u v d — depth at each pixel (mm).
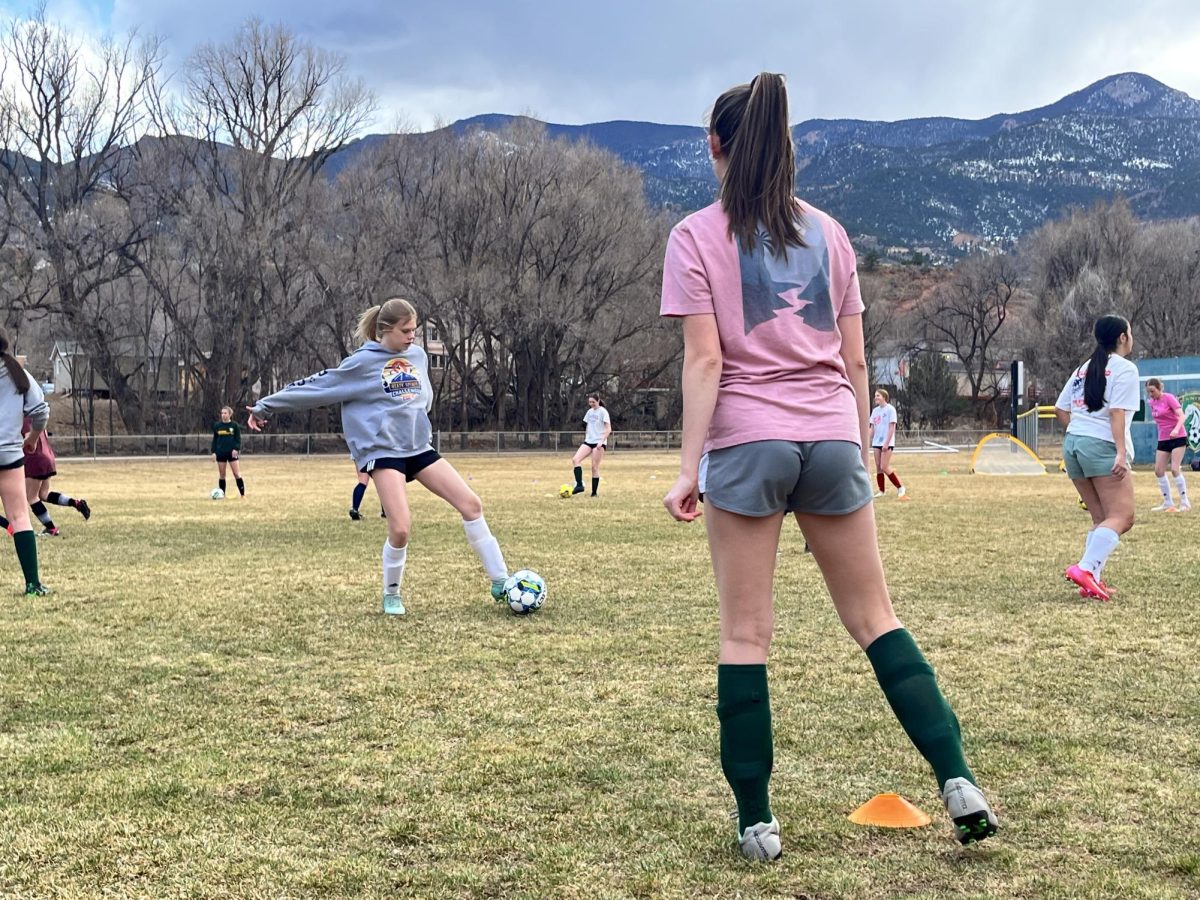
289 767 3750
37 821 3211
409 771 3701
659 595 7648
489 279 53594
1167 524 12711
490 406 60562
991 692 4750
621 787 3520
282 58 49594
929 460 39062
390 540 6934
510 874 2801
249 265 49156
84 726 4285
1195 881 2719
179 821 3213
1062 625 6352
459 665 5398
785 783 3543
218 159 50688
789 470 2820
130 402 52656
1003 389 79625
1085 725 4207
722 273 2875
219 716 4438
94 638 6113
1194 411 28328
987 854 2914
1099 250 63688
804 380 2879
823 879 2746
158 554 10406
